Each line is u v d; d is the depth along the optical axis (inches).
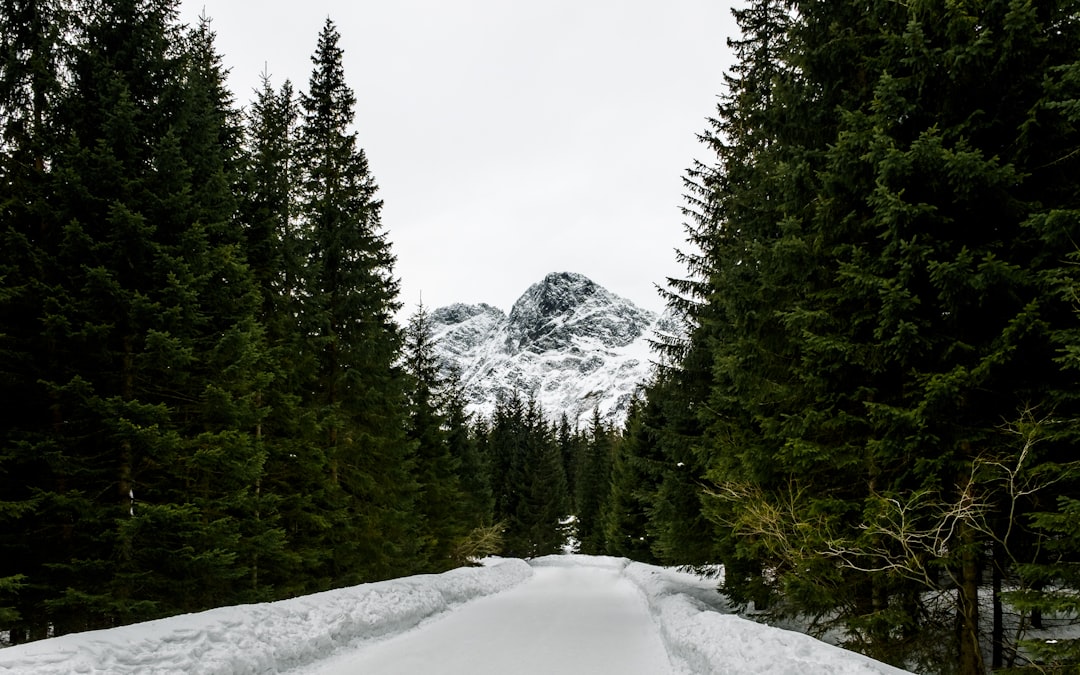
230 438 406.9
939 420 261.6
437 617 534.6
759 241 411.8
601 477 2335.1
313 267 635.5
